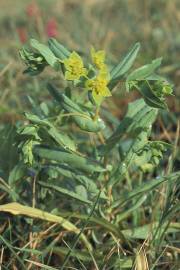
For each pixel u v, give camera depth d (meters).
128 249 0.49
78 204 0.50
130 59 0.45
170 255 0.47
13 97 0.77
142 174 0.56
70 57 0.43
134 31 1.05
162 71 0.82
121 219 0.48
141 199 0.48
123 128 0.46
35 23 1.17
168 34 0.96
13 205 0.46
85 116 0.45
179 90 0.77
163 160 0.62
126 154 0.46
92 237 0.50
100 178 0.48
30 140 0.44
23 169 0.48
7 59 0.87
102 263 0.45
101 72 0.42
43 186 0.47
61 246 0.49
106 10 1.27
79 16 1.23
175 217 0.50
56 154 0.45
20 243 0.49
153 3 1.13
